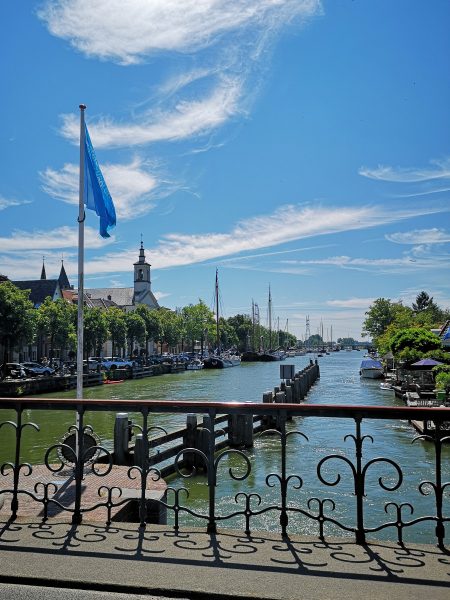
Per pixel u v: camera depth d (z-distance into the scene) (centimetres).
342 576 391
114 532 486
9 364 4631
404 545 453
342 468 1572
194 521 1130
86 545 453
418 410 453
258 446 1936
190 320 10762
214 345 13288
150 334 9212
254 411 488
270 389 4769
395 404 3300
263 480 1457
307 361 14225
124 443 1440
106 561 419
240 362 11325
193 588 372
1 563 417
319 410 474
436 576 391
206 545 452
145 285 12194
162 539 467
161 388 4938
